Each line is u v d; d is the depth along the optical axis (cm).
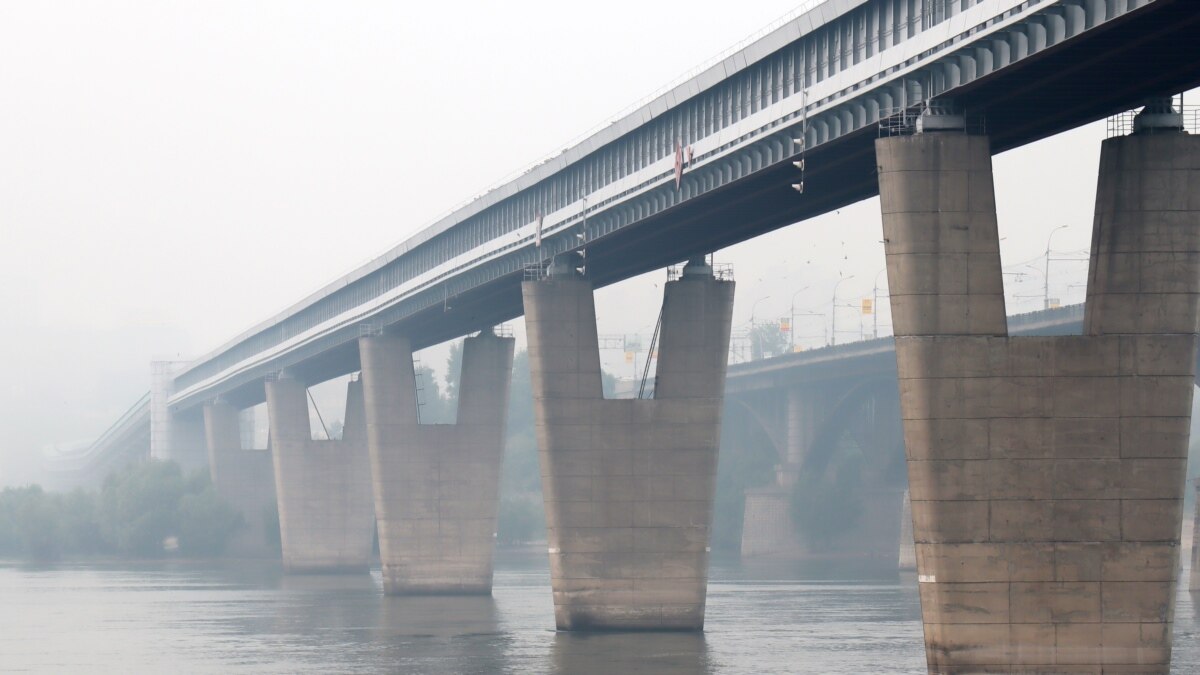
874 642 15925
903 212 10225
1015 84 10138
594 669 13712
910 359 10231
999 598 10200
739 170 13688
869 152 12119
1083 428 10231
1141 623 10225
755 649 15200
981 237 10200
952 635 10181
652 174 15112
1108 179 10381
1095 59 9525
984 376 10194
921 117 10425
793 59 12681
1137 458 10250
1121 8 8844
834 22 11931
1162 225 10269
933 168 10200
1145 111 10400
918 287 10200
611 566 16625
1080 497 10231
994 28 9731
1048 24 9431
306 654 15612
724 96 13900
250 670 14350
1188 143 10281
